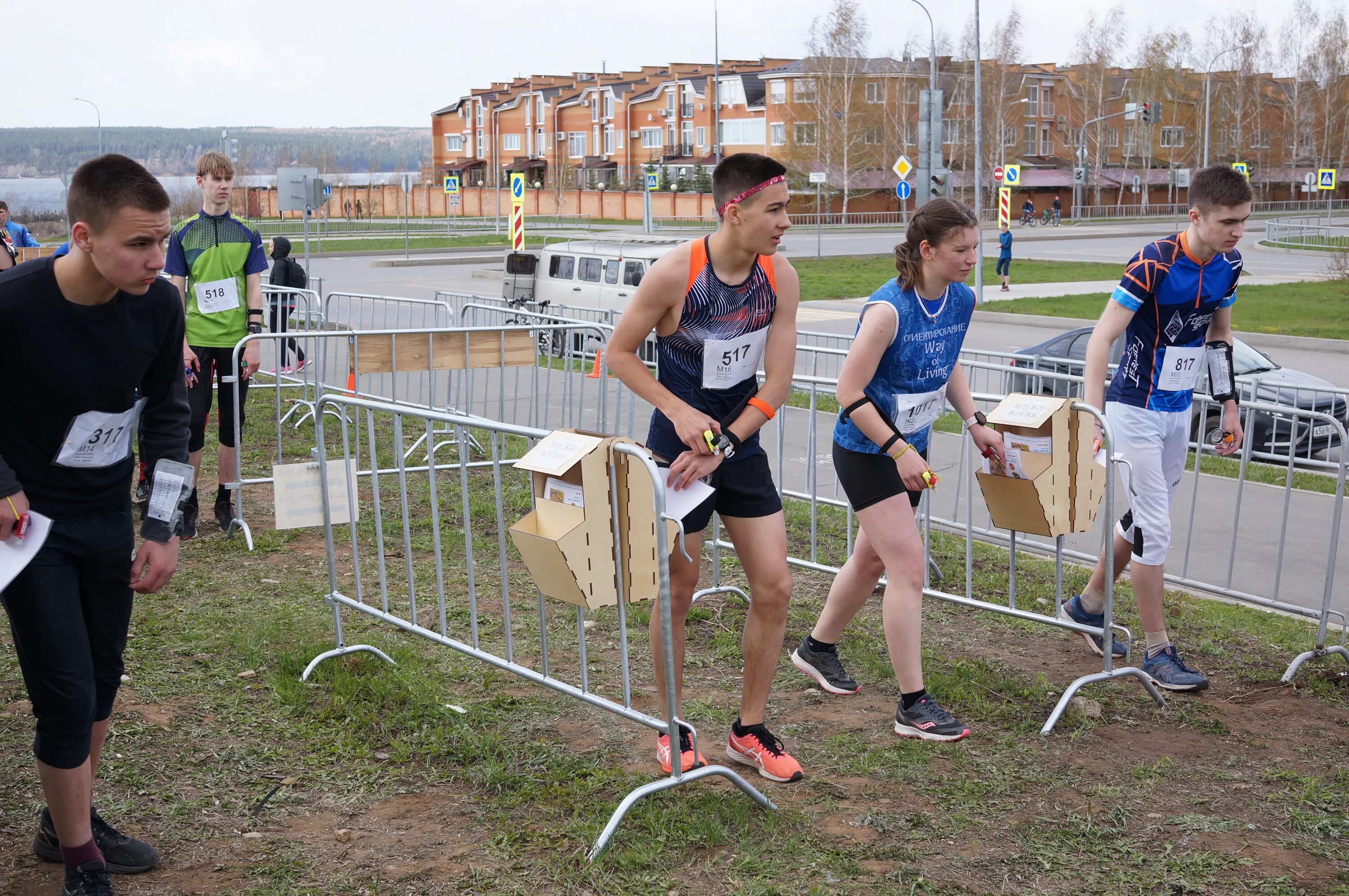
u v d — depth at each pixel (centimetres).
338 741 393
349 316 1532
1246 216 430
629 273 1670
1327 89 8100
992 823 345
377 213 8056
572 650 495
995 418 444
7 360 268
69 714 279
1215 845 334
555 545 329
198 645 482
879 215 6656
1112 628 435
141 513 699
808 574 626
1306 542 762
